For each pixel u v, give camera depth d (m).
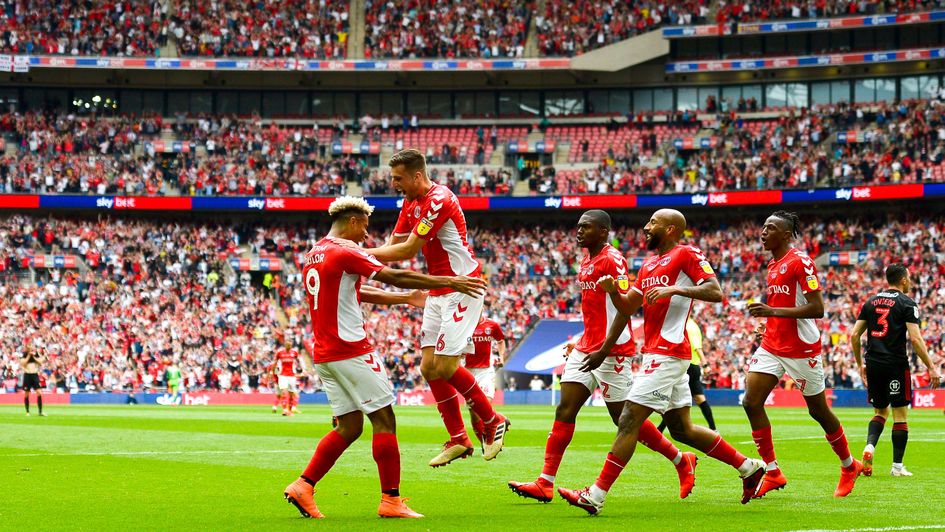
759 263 55.19
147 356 51.25
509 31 64.19
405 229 11.09
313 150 62.75
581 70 62.50
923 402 42.62
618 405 10.40
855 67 61.00
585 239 10.36
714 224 58.78
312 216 61.44
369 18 64.88
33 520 9.09
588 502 9.24
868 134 57.69
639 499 10.69
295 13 64.88
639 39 61.56
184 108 65.31
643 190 58.47
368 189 60.84
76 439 20.53
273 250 59.50
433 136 64.38
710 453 10.24
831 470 13.92
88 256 57.03
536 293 55.62
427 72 64.81
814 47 61.12
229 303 54.91
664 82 63.81
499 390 48.94
